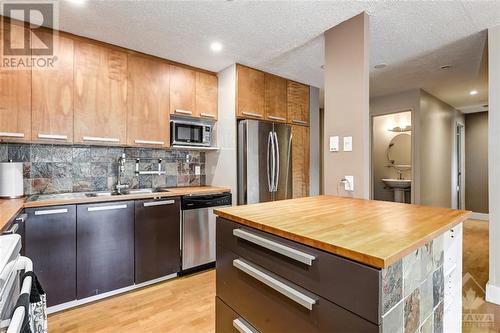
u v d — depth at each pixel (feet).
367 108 6.65
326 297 2.85
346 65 7.00
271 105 11.35
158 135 9.46
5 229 4.55
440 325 3.85
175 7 6.48
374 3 6.30
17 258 3.05
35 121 7.23
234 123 10.26
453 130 17.67
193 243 9.35
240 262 4.02
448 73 11.35
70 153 8.70
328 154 7.30
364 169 6.53
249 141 10.21
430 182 14.35
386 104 14.58
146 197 8.27
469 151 19.34
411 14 6.79
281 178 11.45
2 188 7.10
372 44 8.56
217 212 4.65
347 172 6.83
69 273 6.94
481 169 18.78
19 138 7.01
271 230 3.54
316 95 13.47
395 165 16.51
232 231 4.31
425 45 8.66
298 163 12.41
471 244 12.65
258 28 7.49
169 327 6.24
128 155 9.84
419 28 7.54
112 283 7.63
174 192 9.03
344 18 6.93
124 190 9.57
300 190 12.43
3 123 6.81
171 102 9.82
